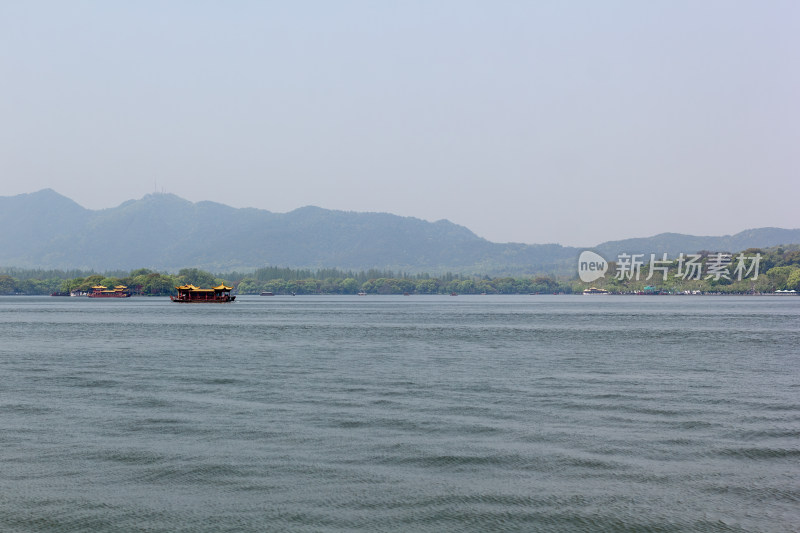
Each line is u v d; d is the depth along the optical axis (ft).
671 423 140.26
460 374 220.23
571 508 90.33
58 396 174.29
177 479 101.45
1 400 167.94
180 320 599.57
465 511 89.15
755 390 185.78
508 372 225.56
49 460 111.34
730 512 89.04
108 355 284.61
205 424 138.62
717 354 291.17
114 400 168.14
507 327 497.87
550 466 108.17
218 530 83.41
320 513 88.48
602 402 165.27
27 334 415.03
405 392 181.27
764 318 631.15
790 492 96.37
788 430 133.80
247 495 94.79
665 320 600.39
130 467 107.34
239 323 551.18
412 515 87.92
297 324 538.88
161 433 130.52
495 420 143.02
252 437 127.03
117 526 84.79
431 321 590.96
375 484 99.19
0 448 119.03
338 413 150.71
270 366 243.60
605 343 351.87
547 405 161.07
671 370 232.12
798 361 262.06
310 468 106.83
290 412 151.94
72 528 84.28
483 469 106.52
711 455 114.83
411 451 116.88
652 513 88.74
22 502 92.27
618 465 108.68
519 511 89.25
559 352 299.79
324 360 264.72
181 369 234.38
